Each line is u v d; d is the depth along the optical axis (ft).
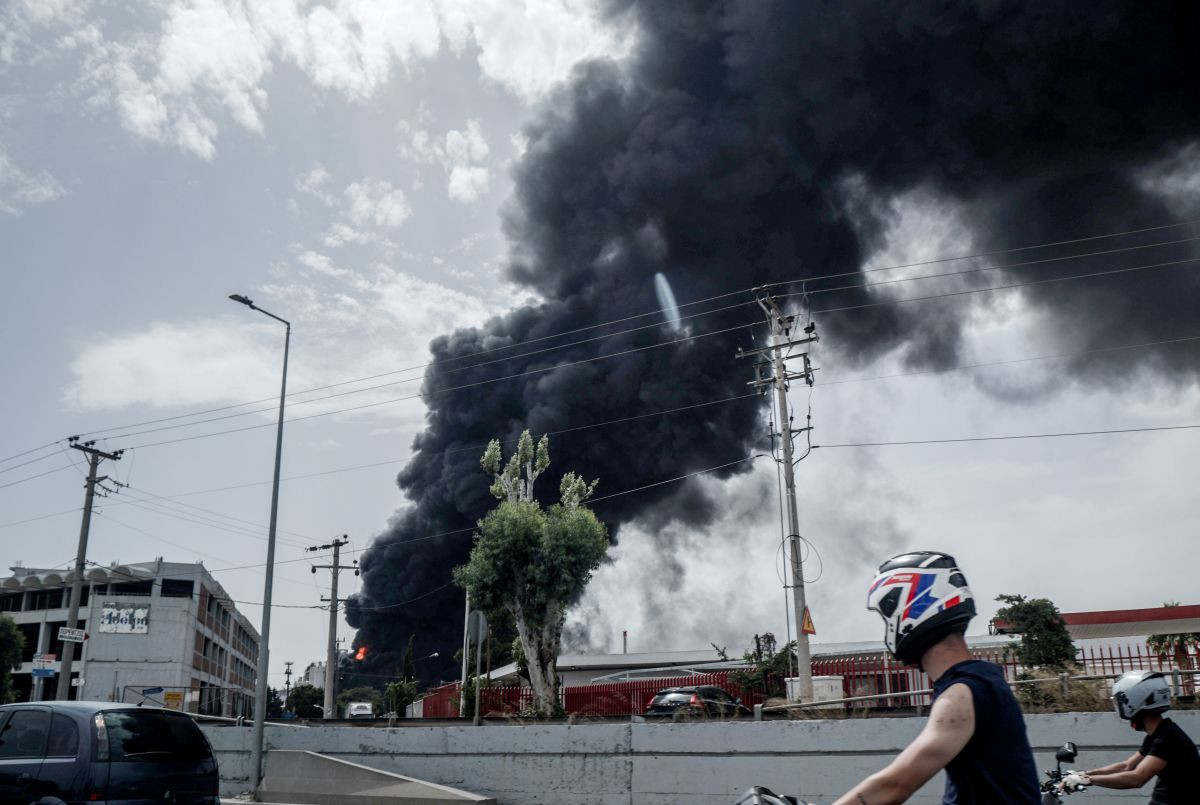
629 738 45.57
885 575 8.11
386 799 48.24
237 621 302.04
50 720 33.09
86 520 115.75
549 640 84.43
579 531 87.10
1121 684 15.84
